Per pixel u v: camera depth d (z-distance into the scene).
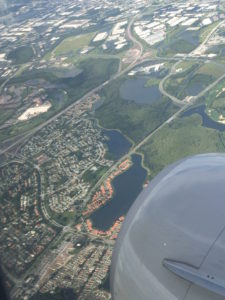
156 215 16.42
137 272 15.27
